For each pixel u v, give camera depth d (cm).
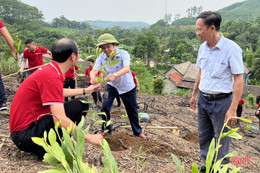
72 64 209
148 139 383
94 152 275
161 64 8731
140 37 9381
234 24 11050
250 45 8931
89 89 260
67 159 102
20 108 203
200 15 248
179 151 345
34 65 528
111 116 547
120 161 269
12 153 233
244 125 838
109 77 290
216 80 254
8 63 1076
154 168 269
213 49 254
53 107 192
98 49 233
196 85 301
